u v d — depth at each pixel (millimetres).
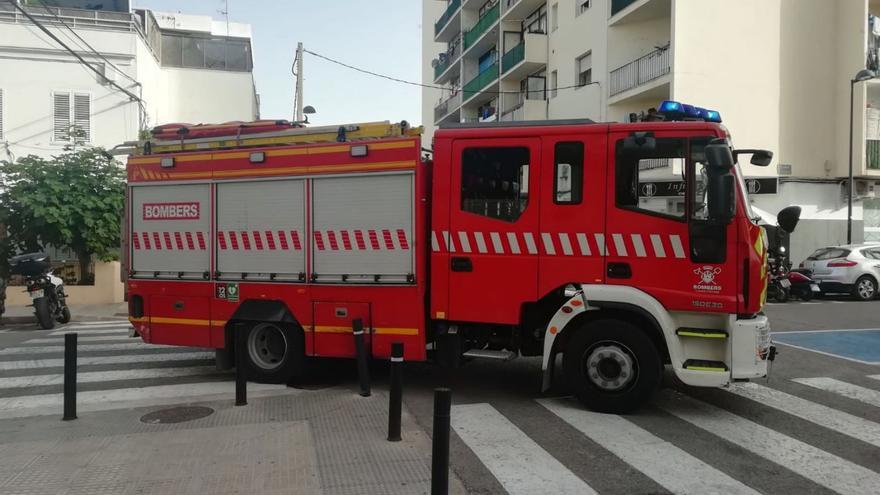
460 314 6371
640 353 5793
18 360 9289
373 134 6801
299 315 6992
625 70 22125
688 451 5051
